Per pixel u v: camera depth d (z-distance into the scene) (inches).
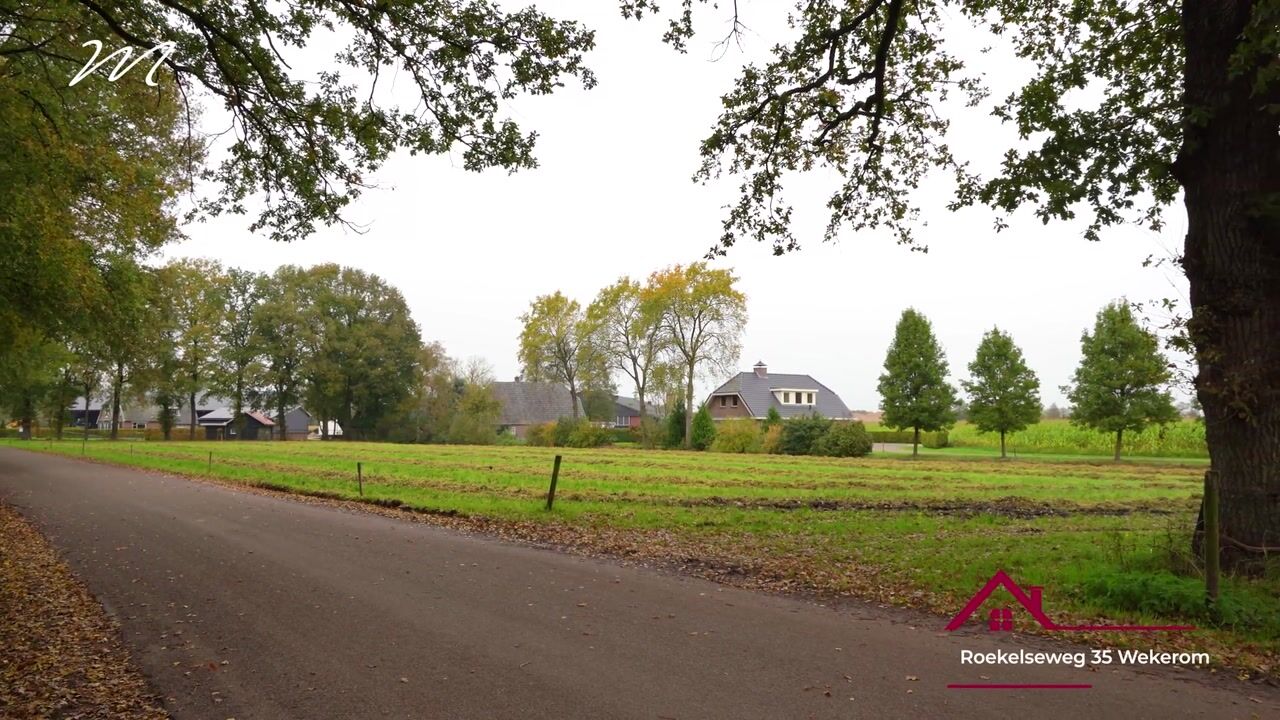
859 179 478.0
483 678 213.5
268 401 2923.2
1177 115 348.2
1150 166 348.5
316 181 381.1
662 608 291.3
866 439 1675.7
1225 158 301.1
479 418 2613.2
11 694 206.7
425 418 2876.5
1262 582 271.0
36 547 451.2
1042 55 427.2
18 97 418.3
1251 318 296.2
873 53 431.8
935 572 349.1
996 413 1616.6
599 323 2596.0
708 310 2320.4
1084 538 454.6
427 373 2928.2
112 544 456.4
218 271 2635.3
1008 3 412.2
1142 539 432.8
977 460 1481.3
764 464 1272.1
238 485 884.0
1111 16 399.5
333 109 357.7
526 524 527.8
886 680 208.4
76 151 462.3
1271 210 284.2
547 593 317.7
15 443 2137.1
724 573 361.7
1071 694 196.4
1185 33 312.3
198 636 260.4
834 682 207.0
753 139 465.4
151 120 533.3
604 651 236.7
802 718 181.9
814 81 431.8
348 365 2802.7
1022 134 404.8
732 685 205.3
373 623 272.5
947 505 678.5
